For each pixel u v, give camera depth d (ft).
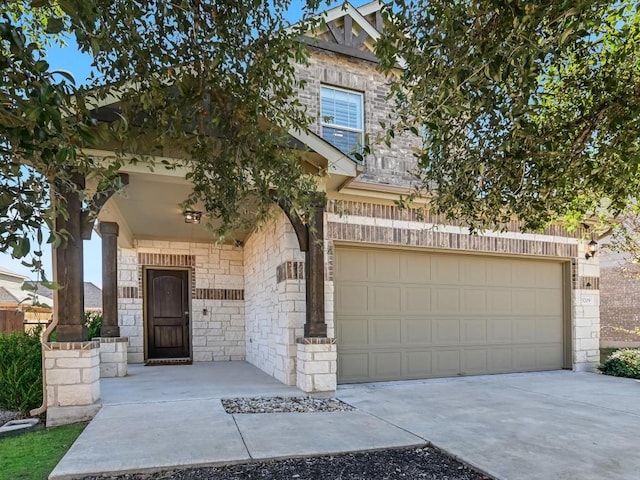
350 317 22.26
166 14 7.02
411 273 23.90
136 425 13.41
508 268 26.53
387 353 22.90
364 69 25.94
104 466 10.11
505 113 8.07
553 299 27.71
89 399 15.37
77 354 15.30
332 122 24.90
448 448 11.69
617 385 21.58
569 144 9.52
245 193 9.01
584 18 6.64
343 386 21.07
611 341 34.71
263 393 18.29
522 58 6.53
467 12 7.36
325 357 18.70
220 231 8.77
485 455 11.16
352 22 25.91
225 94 8.05
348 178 18.93
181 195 19.70
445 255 24.81
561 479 9.70
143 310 30.32
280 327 21.57
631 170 9.51
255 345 28.12
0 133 4.78
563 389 20.44
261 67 8.13
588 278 27.99
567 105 10.07
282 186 8.76
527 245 26.35
